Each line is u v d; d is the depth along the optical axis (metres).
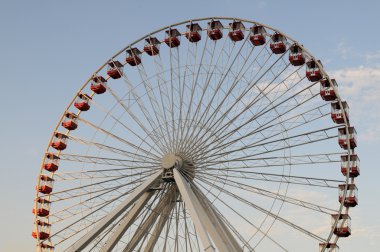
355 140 52.62
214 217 51.16
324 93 53.66
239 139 52.84
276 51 55.59
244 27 56.75
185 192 49.44
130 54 60.47
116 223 52.50
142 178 53.97
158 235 52.59
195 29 58.44
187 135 53.69
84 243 48.06
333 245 51.00
